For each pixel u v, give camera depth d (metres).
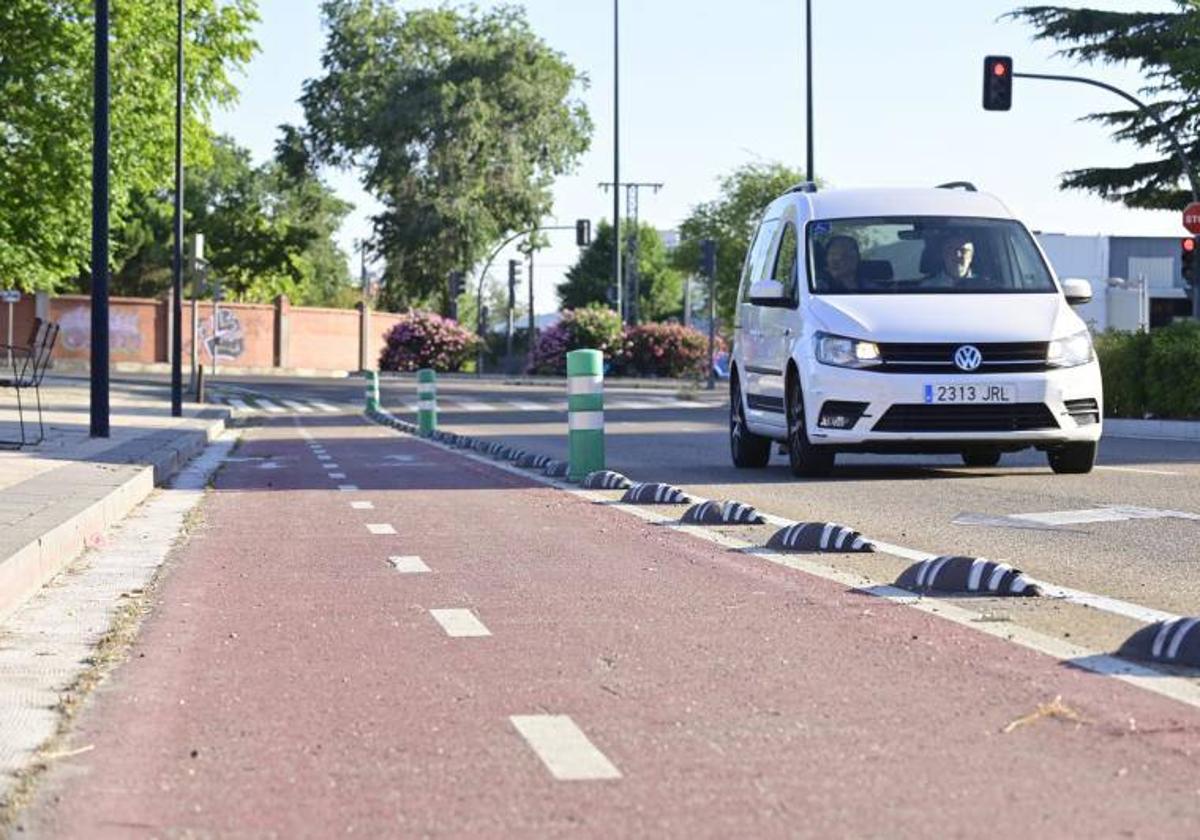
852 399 16.75
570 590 9.15
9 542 10.01
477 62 105.62
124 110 43.66
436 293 106.88
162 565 11.03
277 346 96.00
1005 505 14.12
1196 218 39.78
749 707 5.96
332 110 107.88
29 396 42.91
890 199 18.62
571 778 4.97
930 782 4.86
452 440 28.25
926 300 17.31
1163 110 56.72
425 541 11.94
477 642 7.47
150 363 88.25
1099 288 91.94
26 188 42.62
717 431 32.12
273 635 7.82
